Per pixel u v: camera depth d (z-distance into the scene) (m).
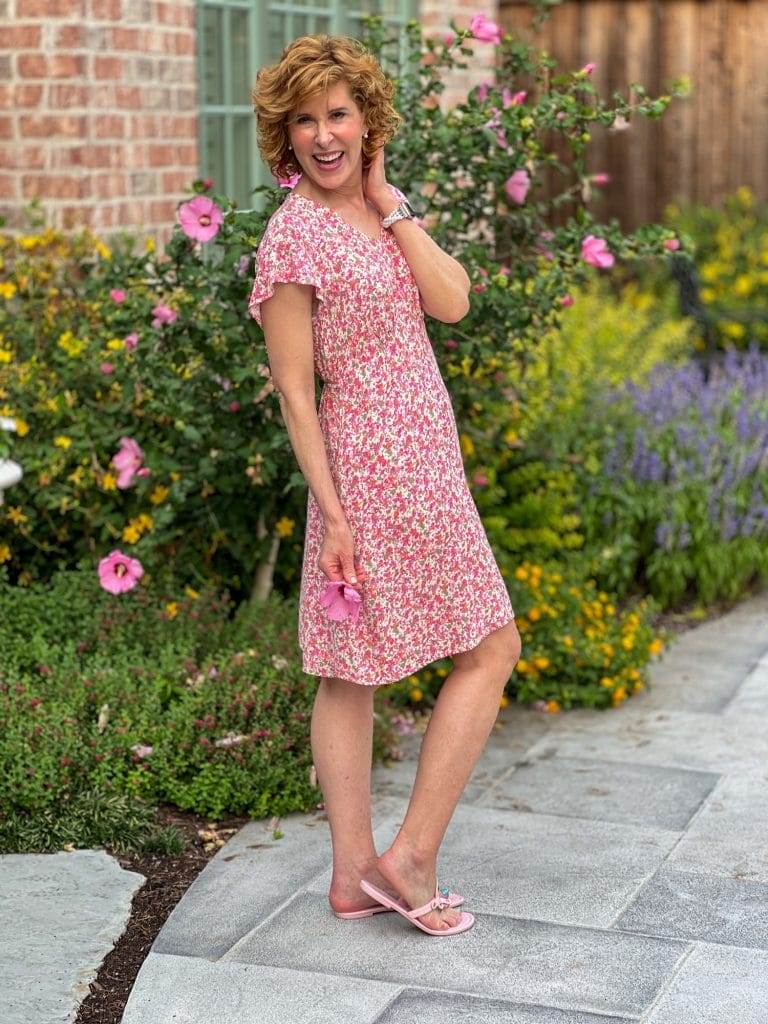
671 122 9.51
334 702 3.20
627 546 5.70
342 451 3.00
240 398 4.34
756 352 7.07
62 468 4.62
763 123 9.38
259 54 5.99
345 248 2.95
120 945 3.16
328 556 3.00
